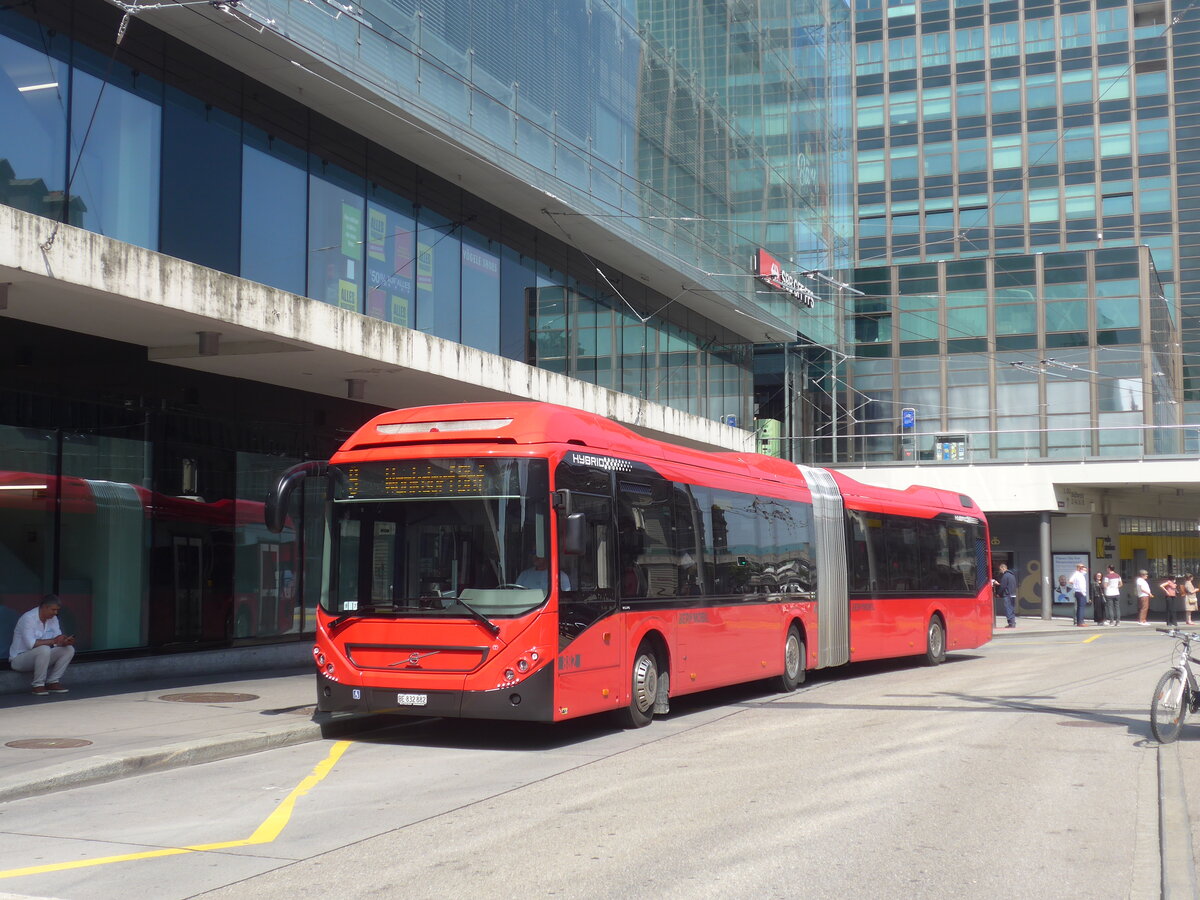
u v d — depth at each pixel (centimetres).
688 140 3098
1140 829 795
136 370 1748
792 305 3809
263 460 2003
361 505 1235
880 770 1041
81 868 709
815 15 4153
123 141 1578
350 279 1997
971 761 1087
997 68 6725
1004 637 3431
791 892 643
